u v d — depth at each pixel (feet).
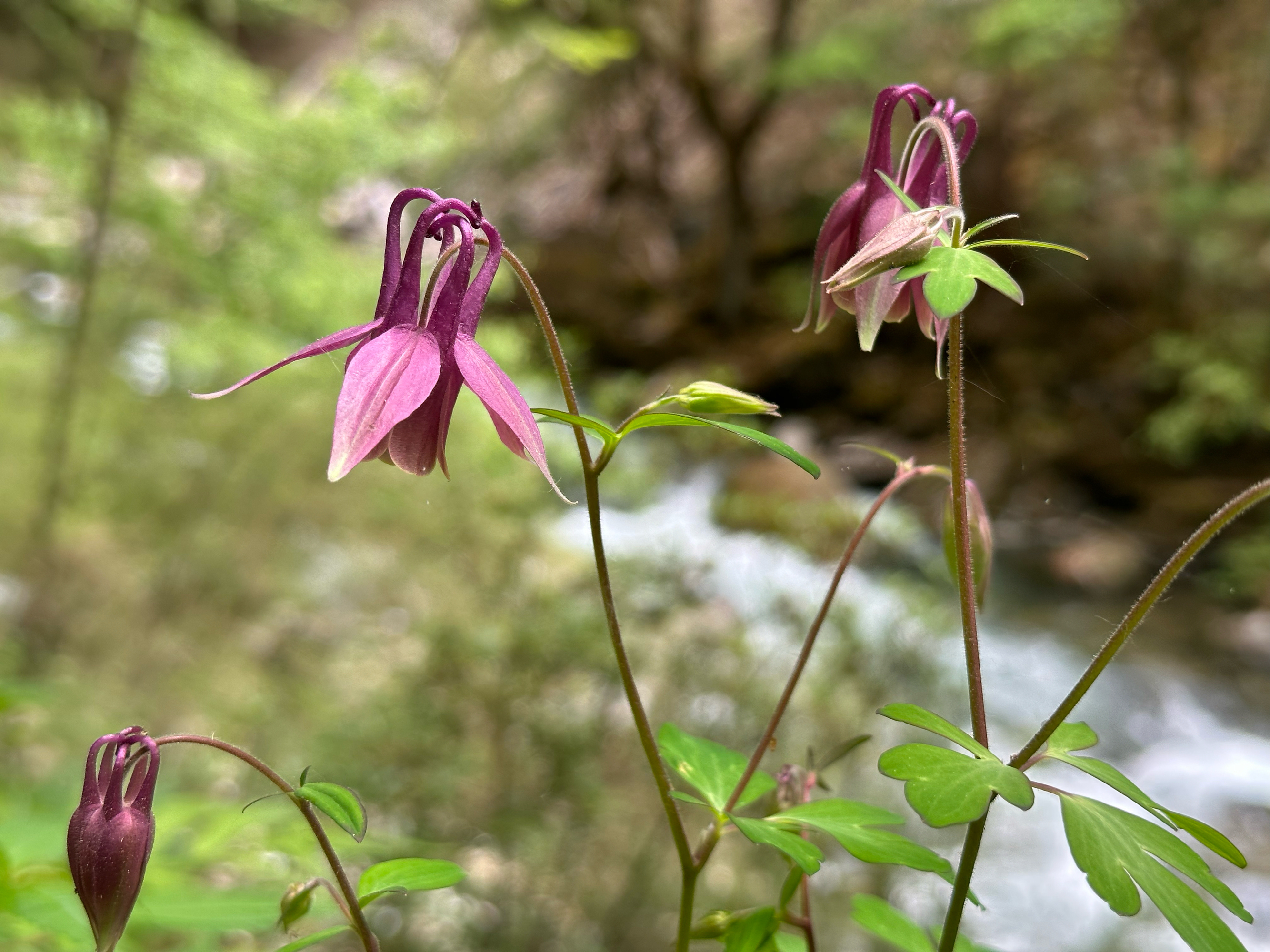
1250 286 36.17
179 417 19.63
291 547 19.29
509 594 13.96
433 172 38.93
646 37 40.68
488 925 10.94
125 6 16.61
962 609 4.09
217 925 5.93
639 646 12.91
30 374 19.26
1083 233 39.55
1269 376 34.76
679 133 49.49
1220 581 28.99
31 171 17.85
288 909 3.95
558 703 12.57
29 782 9.73
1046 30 34.81
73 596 16.96
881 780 13.17
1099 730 21.74
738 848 12.45
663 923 11.52
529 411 3.75
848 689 13.15
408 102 19.58
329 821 9.98
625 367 43.50
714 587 14.01
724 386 4.20
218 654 16.49
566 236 47.91
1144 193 39.40
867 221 4.34
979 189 42.37
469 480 17.69
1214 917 3.46
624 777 12.92
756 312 44.06
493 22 31.45
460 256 3.75
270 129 17.60
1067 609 28.02
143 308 19.75
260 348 18.08
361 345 3.70
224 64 17.99
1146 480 34.83
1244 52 39.99
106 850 3.68
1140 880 3.51
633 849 12.23
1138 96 41.39
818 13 43.32
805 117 48.11
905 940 4.99
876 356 40.06
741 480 27.20
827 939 11.30
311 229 18.83
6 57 20.20
